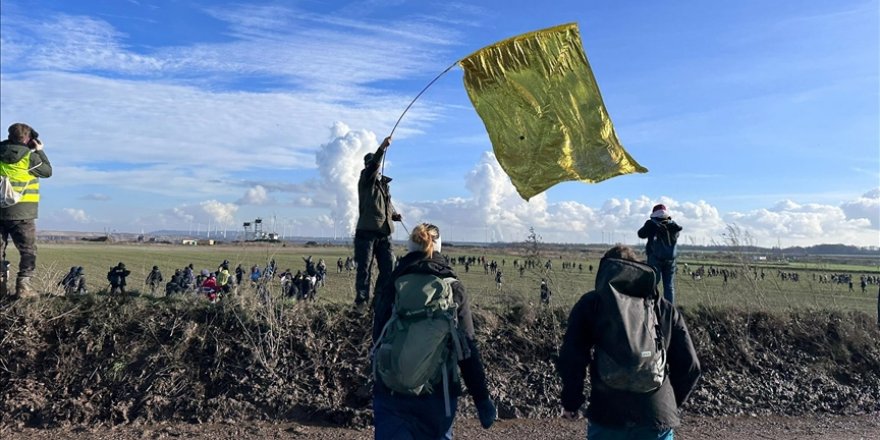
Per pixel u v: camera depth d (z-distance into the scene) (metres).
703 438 6.69
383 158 7.11
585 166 6.18
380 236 7.64
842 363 8.69
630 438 3.52
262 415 6.55
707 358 8.39
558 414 7.23
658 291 3.77
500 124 6.36
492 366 7.63
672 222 8.37
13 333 6.53
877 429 7.14
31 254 6.88
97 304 7.08
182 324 7.04
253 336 7.13
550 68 6.32
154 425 6.25
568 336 3.72
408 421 3.58
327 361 7.11
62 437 5.91
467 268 35.03
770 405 7.77
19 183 6.62
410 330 3.58
